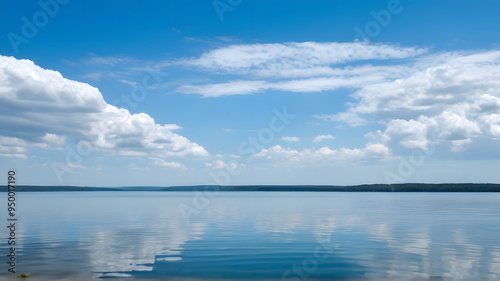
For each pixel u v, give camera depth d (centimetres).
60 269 1703
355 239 2545
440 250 2114
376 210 5588
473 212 5056
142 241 2503
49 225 3525
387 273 1620
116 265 1784
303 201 9744
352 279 1542
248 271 1677
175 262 1853
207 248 2230
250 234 2822
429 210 5512
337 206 6850
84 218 4347
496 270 1650
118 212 5434
